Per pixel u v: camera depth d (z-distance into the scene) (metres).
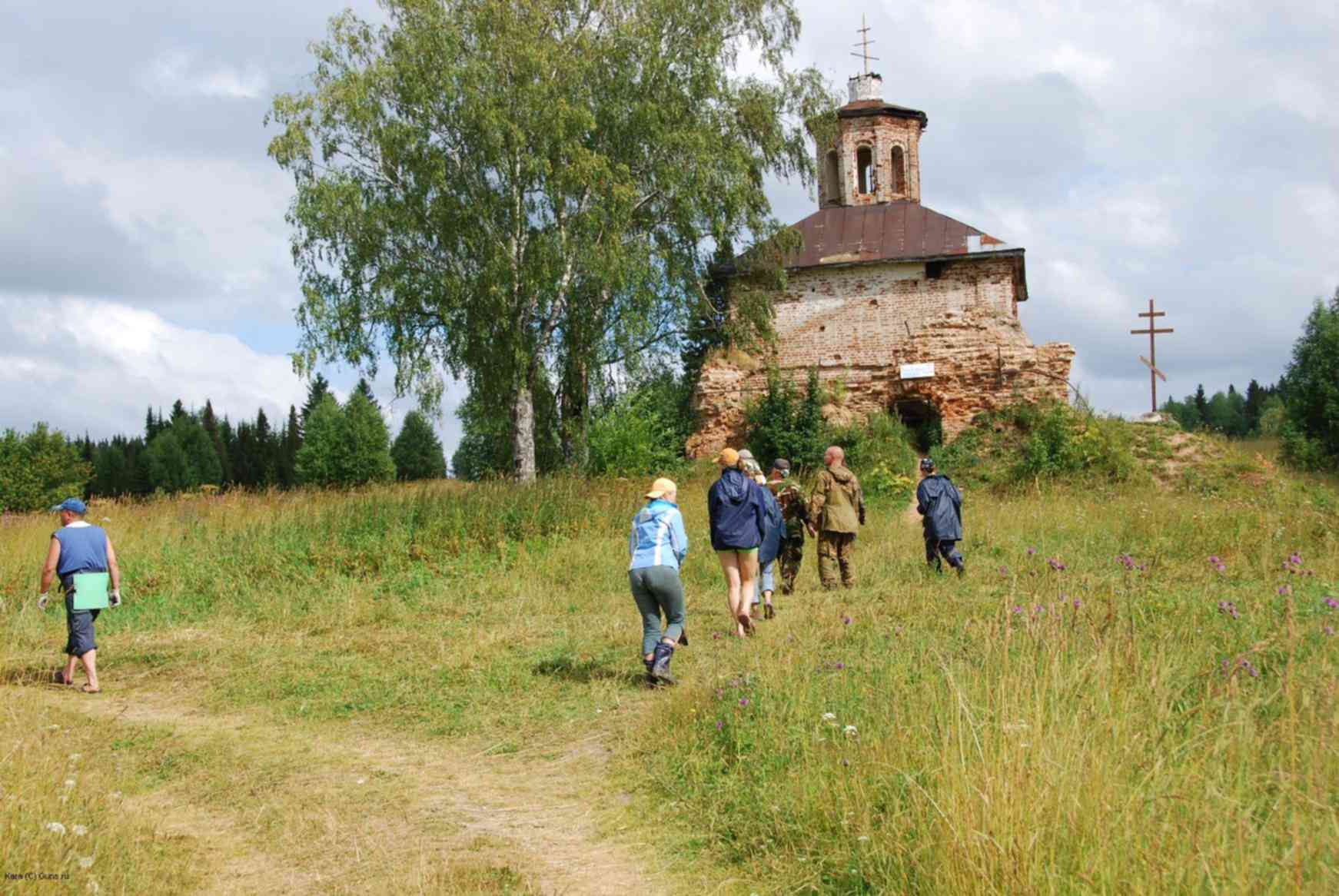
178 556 14.68
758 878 4.61
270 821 5.58
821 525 12.28
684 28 25.86
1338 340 34.16
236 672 9.30
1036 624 6.50
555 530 15.95
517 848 5.13
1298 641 6.20
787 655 7.18
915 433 30.14
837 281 30.20
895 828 4.48
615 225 23.84
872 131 33.31
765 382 29.33
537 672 8.75
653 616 8.28
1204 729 4.66
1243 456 26.19
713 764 5.91
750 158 26.28
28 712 7.58
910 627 8.45
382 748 7.03
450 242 23.36
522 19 24.23
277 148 23.03
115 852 4.88
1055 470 24.94
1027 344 28.69
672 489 8.59
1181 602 7.86
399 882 4.69
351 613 11.71
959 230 30.50
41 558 14.61
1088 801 4.00
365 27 24.02
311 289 23.28
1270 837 3.67
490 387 24.97
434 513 15.82
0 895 4.18
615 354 27.30
